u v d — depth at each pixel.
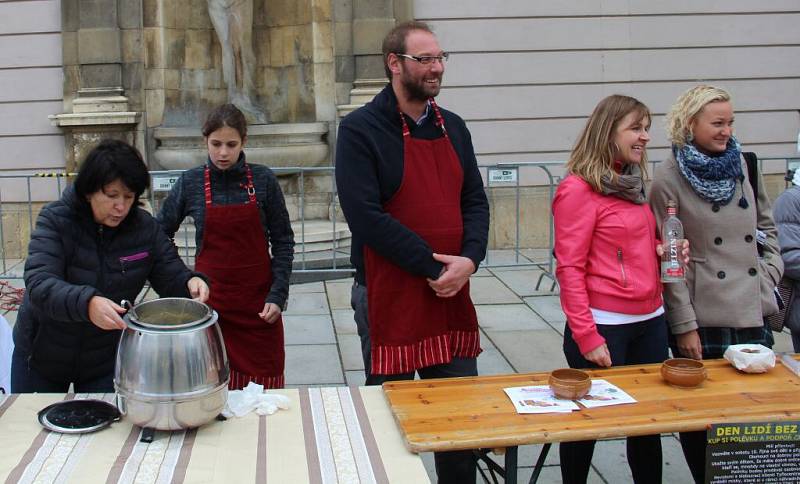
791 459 2.27
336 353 5.36
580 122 8.80
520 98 8.71
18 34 8.48
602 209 2.95
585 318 2.89
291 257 3.80
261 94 8.96
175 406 2.16
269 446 2.17
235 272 3.64
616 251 2.95
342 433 2.26
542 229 8.88
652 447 3.01
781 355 2.84
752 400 2.41
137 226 2.80
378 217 2.78
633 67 8.79
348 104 8.43
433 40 2.79
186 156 8.20
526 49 8.65
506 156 8.77
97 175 2.54
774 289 3.33
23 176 6.68
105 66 8.39
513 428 2.20
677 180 3.14
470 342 3.06
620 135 2.90
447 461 2.84
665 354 3.06
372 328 2.90
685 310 3.10
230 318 3.66
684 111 3.11
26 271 2.59
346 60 8.43
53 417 2.30
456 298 3.03
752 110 8.99
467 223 3.02
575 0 8.65
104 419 2.30
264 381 3.72
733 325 3.11
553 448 3.89
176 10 8.61
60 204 2.70
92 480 1.97
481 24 8.58
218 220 3.60
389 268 2.86
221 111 3.57
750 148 9.04
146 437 2.18
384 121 2.85
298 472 2.02
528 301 6.70
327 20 8.59
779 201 3.71
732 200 3.13
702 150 3.15
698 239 3.14
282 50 8.84
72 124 8.30
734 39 8.87
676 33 8.80
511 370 5.04
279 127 8.33
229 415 2.35
